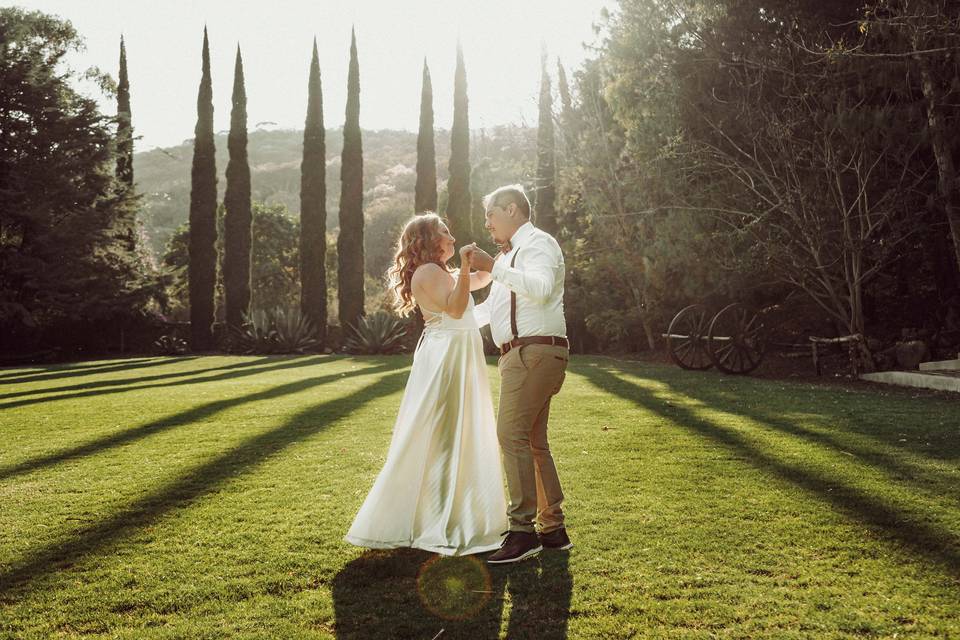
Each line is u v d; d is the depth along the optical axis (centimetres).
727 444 541
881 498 385
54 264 2359
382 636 239
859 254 1173
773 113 1177
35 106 2423
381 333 2228
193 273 2642
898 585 273
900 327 1470
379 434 621
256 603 267
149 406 823
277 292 3878
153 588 281
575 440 570
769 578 283
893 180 1212
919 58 993
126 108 3022
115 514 382
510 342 328
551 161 2428
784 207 1198
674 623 245
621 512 374
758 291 1500
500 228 348
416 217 351
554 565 303
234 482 451
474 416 339
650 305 1756
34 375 1450
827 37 1181
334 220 6812
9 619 254
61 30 2639
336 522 367
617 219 1784
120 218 2608
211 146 2667
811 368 1266
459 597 271
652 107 1397
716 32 1304
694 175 1374
